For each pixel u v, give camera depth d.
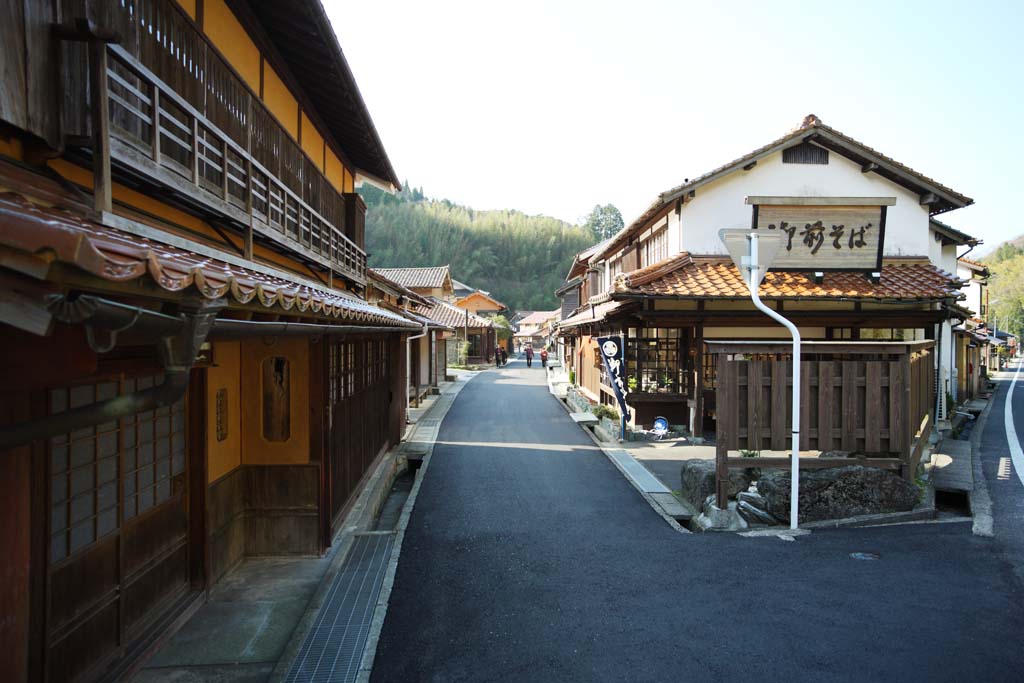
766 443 7.34
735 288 12.01
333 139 9.69
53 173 3.13
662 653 4.35
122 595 4.16
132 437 4.33
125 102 3.65
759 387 7.33
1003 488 8.88
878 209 11.81
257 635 4.81
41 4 2.98
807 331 12.84
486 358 48.09
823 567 5.87
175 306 2.30
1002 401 23.30
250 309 2.86
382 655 4.40
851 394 7.32
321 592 5.53
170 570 4.95
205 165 5.02
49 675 3.32
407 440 13.95
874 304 12.34
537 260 97.75
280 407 6.64
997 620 4.74
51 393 3.27
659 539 6.89
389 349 12.57
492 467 11.09
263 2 5.87
